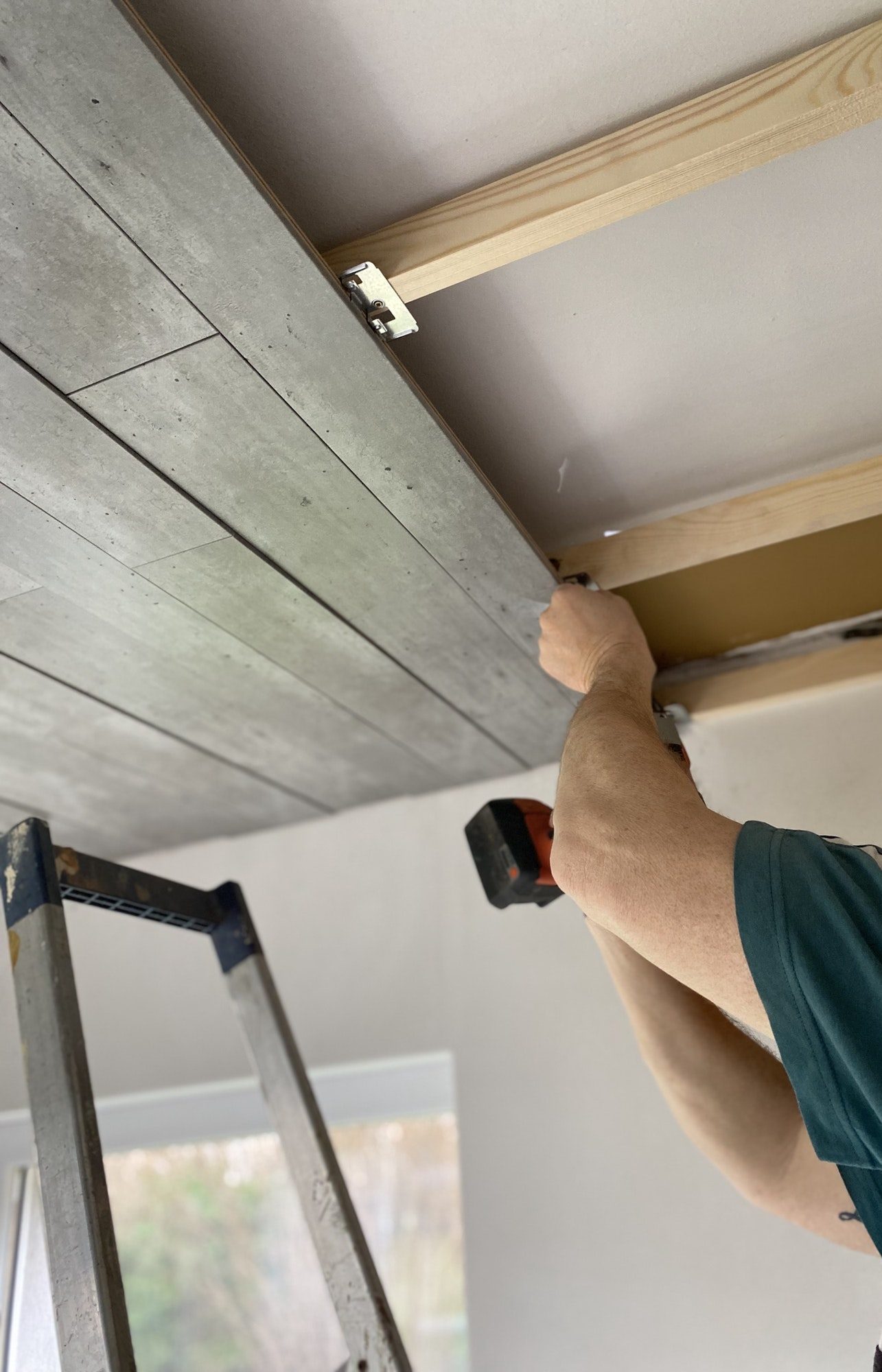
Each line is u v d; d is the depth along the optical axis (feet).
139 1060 7.24
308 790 6.87
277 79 3.02
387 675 5.31
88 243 2.89
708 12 2.94
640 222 3.48
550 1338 5.49
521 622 4.88
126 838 7.43
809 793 5.60
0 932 7.91
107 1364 2.77
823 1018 2.17
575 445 4.47
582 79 3.08
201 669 5.15
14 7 2.36
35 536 4.02
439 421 3.63
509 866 4.13
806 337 3.97
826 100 2.87
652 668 4.21
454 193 3.37
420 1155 10.21
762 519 4.64
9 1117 7.56
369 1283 3.90
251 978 4.45
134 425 3.51
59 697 5.34
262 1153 11.69
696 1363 5.17
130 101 2.56
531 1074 6.12
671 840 2.53
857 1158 2.15
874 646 5.66
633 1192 5.63
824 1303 5.06
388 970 6.76
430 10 2.87
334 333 3.22
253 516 4.00
